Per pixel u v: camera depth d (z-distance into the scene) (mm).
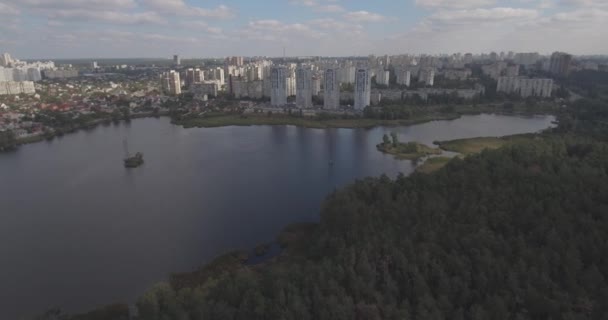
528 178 101625
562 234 75375
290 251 97750
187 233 110750
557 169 109750
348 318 60688
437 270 68688
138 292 84000
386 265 71312
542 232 76062
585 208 84625
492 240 75125
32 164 187125
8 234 112812
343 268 71312
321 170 171125
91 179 162375
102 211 127938
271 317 61250
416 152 196875
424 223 85062
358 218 90562
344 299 62656
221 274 85312
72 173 171500
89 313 75625
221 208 128625
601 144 136625
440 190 100938
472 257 71750
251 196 139375
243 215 122750
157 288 70312
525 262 68750
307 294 65312
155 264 94750
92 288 86000
